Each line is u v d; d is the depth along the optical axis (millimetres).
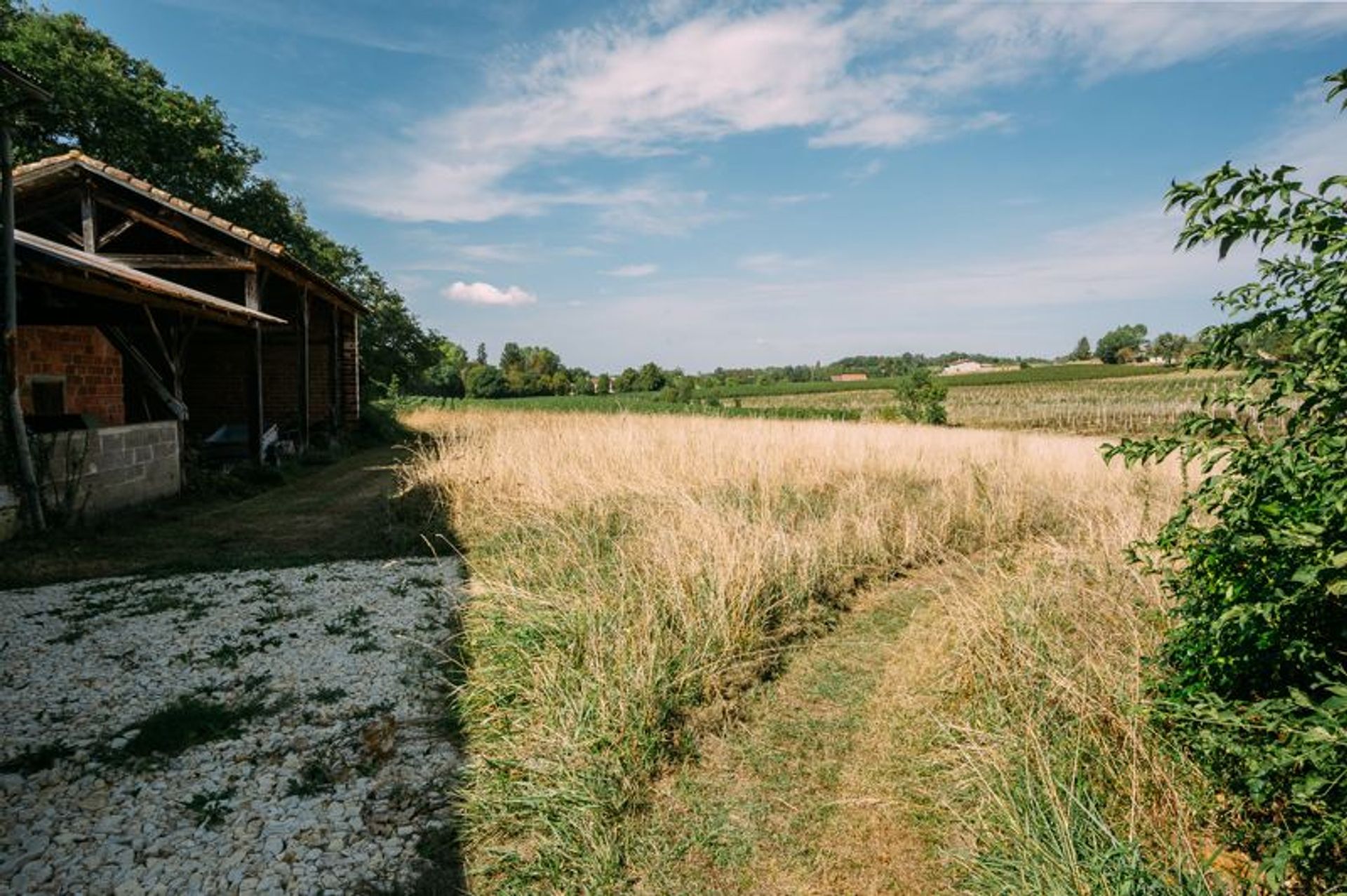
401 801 2975
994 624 4125
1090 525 6141
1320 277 2070
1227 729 2404
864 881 2607
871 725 3717
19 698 3799
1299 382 2053
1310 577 1900
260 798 2986
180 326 10070
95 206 11023
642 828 2889
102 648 4477
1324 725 1885
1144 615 3854
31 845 2658
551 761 3150
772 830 2891
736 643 4395
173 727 3480
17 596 5469
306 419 14805
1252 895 2121
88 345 10672
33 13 16844
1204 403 2385
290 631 4824
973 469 10219
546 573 5594
